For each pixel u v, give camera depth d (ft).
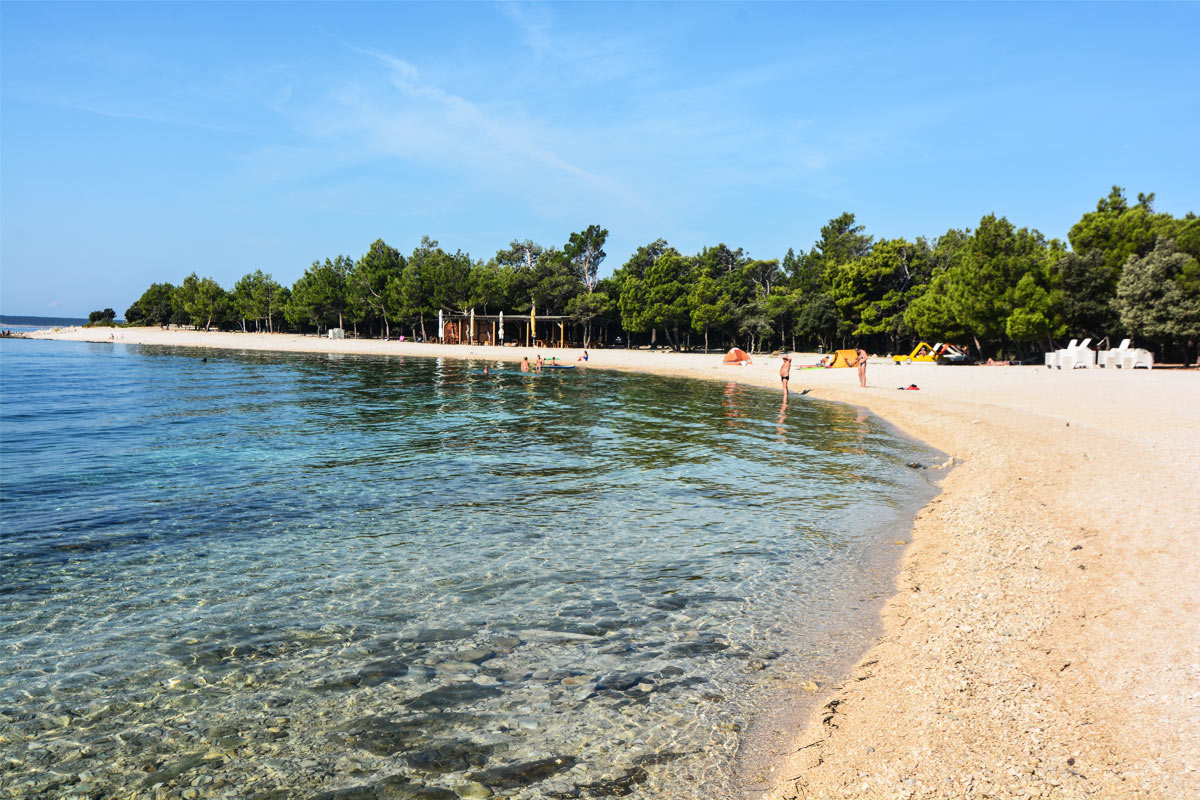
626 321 284.82
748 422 80.18
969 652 19.86
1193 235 130.00
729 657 21.45
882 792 13.79
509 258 353.31
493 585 27.66
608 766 15.78
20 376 134.51
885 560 31.04
